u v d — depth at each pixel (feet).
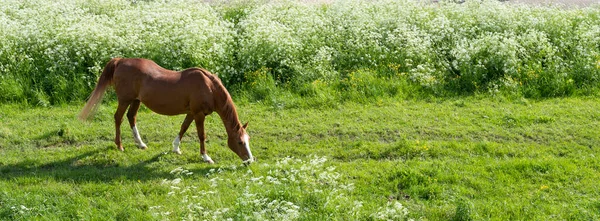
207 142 33.53
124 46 43.11
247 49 44.42
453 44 46.83
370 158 31.22
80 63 42.32
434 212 24.79
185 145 33.01
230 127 29.55
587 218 24.07
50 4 50.21
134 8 53.11
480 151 31.68
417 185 27.20
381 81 42.04
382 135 34.55
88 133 34.37
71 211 24.93
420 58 44.65
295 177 27.30
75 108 39.06
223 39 44.93
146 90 30.09
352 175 28.60
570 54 45.47
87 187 27.07
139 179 28.27
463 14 50.44
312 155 31.55
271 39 44.06
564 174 28.19
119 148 31.94
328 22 49.29
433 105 39.47
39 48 43.39
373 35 46.44
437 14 51.49
